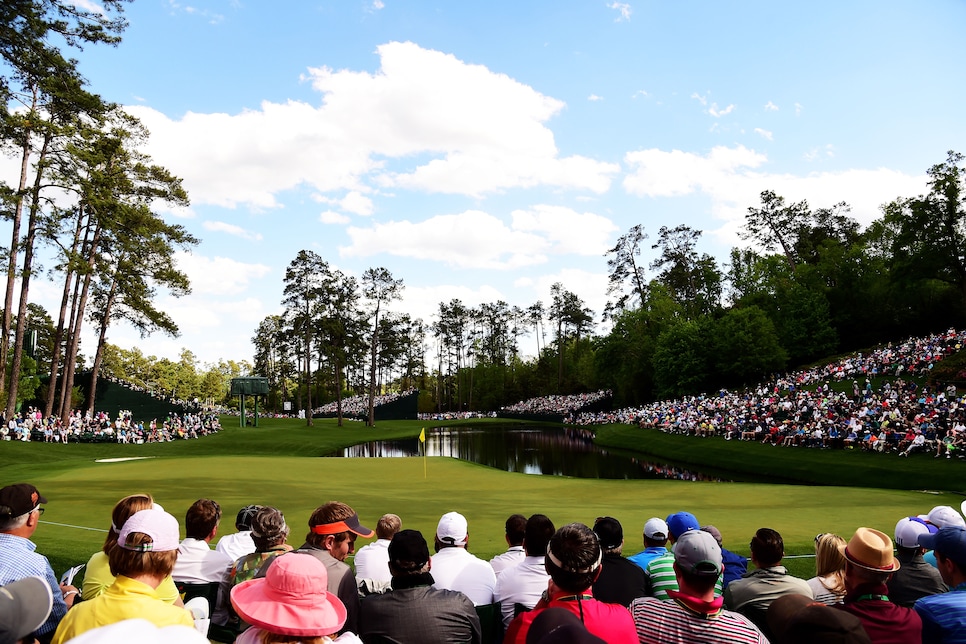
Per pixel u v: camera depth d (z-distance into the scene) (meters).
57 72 31.59
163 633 1.43
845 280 71.00
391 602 3.84
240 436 49.34
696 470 35.28
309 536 4.80
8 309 34.53
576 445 53.38
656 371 69.44
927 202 54.88
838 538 4.77
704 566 3.09
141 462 26.28
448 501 17.17
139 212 37.91
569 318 110.38
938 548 3.63
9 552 3.78
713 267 85.38
